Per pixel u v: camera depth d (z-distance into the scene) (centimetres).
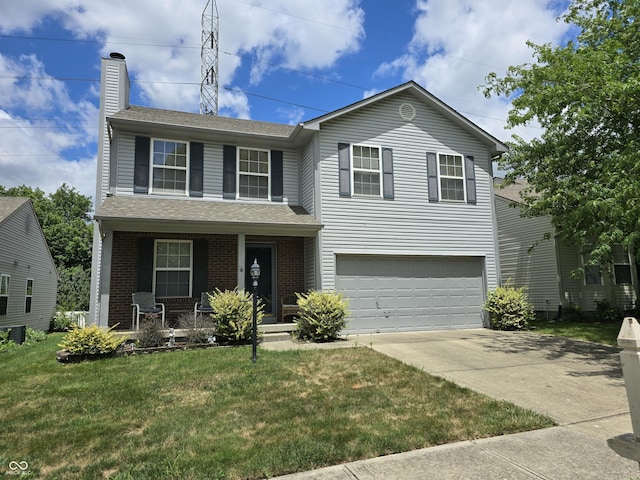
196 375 668
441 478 344
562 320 1477
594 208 810
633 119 978
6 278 1524
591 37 1137
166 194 1150
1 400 566
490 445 414
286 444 407
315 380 642
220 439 425
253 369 701
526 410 512
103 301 923
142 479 340
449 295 1276
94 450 405
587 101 876
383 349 887
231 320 944
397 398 557
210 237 1184
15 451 404
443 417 487
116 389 605
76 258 3662
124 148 1134
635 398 368
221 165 1224
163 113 1302
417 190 1269
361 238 1187
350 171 1205
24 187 3900
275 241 1238
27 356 966
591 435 441
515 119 973
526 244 1656
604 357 836
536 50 998
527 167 1354
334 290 1101
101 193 1131
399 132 1277
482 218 1334
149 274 1097
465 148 1352
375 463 374
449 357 821
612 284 1567
